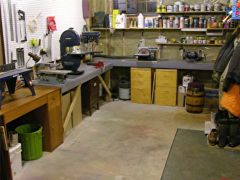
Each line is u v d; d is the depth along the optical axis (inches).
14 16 153.6
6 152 111.4
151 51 225.8
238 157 138.6
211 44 219.3
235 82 137.8
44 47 185.2
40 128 138.1
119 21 236.2
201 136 163.8
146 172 125.8
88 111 198.4
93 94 201.2
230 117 147.4
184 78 218.2
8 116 113.3
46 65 169.6
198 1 221.9
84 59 215.6
